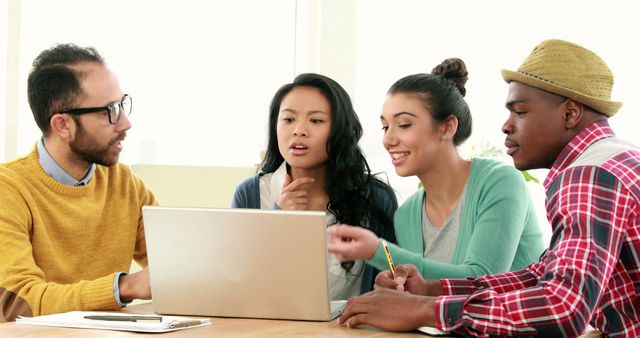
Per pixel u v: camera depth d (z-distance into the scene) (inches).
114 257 82.6
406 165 79.5
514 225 76.3
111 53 137.9
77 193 79.7
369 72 135.8
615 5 117.0
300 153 84.8
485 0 125.7
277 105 89.2
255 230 59.5
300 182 82.7
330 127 85.5
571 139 58.6
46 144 79.7
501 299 52.8
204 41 139.8
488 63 125.6
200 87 139.6
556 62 58.2
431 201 81.7
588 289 50.6
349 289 84.1
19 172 77.4
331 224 86.1
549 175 59.5
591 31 118.6
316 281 59.3
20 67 129.1
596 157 55.0
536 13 122.2
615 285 55.2
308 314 60.2
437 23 130.0
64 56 79.6
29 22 130.2
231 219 59.8
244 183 90.7
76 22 135.0
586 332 58.7
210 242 60.5
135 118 139.3
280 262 59.6
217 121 140.0
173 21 139.7
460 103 81.0
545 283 52.0
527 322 51.4
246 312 61.2
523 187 79.4
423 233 82.0
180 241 61.1
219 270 60.8
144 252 87.1
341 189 85.9
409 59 132.6
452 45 128.7
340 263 83.0
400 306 56.2
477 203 78.7
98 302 65.5
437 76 81.9
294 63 142.3
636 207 53.2
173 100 139.7
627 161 54.2
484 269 73.8
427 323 55.0
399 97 79.5
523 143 59.5
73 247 79.2
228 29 139.9
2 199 74.7
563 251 51.8
